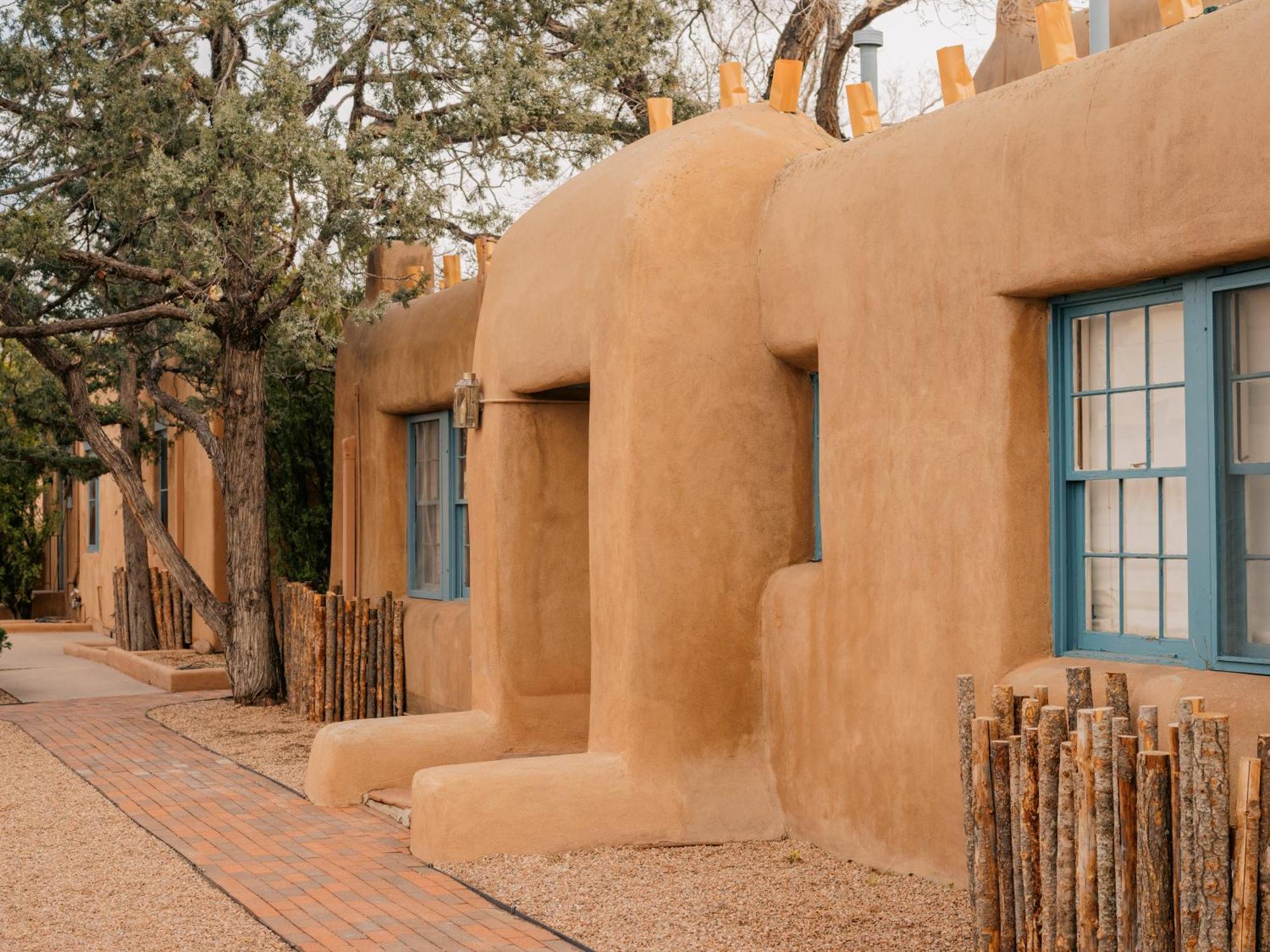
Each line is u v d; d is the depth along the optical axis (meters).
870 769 7.52
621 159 9.18
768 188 8.60
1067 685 5.78
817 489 8.66
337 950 6.29
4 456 18.08
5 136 13.20
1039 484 6.72
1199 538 5.89
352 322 14.52
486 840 7.93
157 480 21.20
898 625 7.32
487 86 12.69
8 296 13.03
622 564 8.37
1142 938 4.84
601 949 6.26
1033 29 9.95
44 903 7.06
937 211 7.07
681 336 8.39
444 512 12.87
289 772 10.74
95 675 17.88
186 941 6.43
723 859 7.85
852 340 7.67
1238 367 5.80
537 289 9.60
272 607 15.00
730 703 8.41
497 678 9.96
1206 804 4.65
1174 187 5.75
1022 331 6.69
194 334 12.67
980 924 5.62
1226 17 5.67
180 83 12.66
